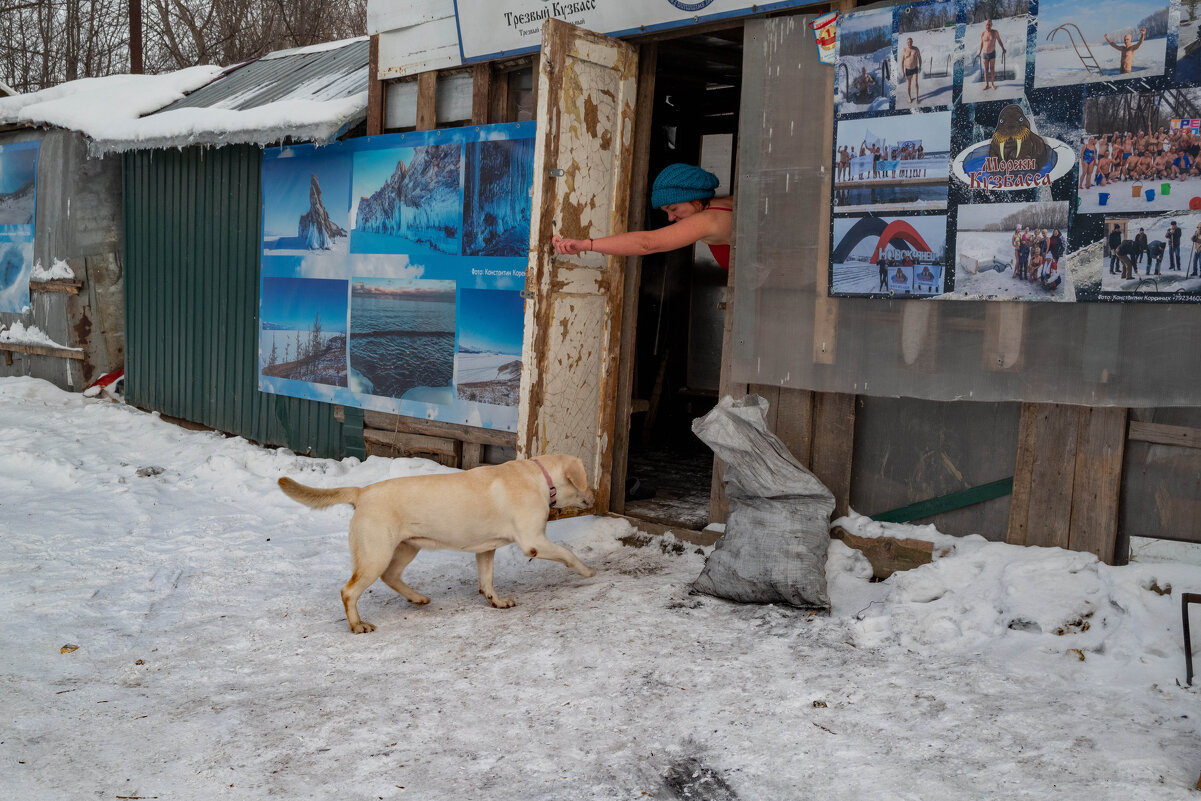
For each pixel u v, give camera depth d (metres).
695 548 5.40
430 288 7.05
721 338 9.01
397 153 7.17
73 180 10.70
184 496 7.00
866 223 4.66
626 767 3.05
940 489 4.76
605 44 5.52
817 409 5.03
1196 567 3.93
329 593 4.98
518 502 4.56
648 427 8.64
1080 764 2.90
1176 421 4.13
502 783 2.96
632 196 5.93
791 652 3.94
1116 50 3.94
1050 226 4.15
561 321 5.49
